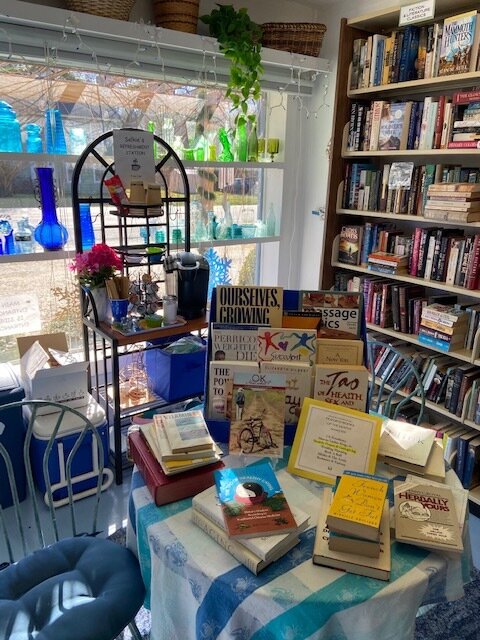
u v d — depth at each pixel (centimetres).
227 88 266
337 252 278
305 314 143
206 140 279
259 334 137
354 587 92
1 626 111
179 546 102
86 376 217
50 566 130
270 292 142
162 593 105
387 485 106
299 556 100
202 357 245
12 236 228
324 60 287
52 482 212
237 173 307
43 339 236
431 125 218
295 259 339
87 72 232
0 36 197
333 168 262
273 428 130
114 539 197
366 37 249
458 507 112
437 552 102
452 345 226
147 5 240
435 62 214
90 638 109
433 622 166
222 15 242
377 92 252
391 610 92
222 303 143
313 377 137
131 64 230
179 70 247
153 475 116
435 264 232
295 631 86
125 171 224
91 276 216
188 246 256
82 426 211
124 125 251
